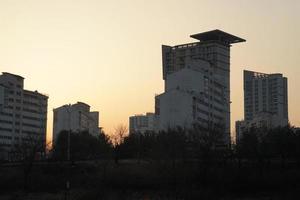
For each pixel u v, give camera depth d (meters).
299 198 114.38
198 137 154.00
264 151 152.75
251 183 128.38
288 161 159.50
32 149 173.25
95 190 122.19
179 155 159.00
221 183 129.00
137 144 196.00
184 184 131.12
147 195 120.56
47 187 134.50
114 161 177.00
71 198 114.19
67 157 176.50
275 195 120.62
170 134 180.12
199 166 140.12
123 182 134.88
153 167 149.75
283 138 154.38
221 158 146.75
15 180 140.00
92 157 198.38
